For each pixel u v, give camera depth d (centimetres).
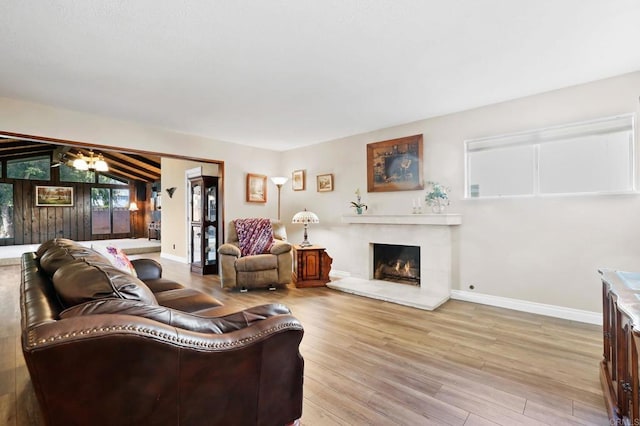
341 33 211
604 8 184
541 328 286
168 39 217
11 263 641
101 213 1062
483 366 218
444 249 379
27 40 216
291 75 277
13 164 904
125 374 95
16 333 277
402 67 262
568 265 309
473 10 186
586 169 301
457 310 339
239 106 359
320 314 328
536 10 186
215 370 115
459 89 311
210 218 550
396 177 436
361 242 468
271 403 134
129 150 420
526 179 334
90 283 107
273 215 598
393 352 239
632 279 182
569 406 173
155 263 317
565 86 305
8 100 332
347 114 389
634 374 124
